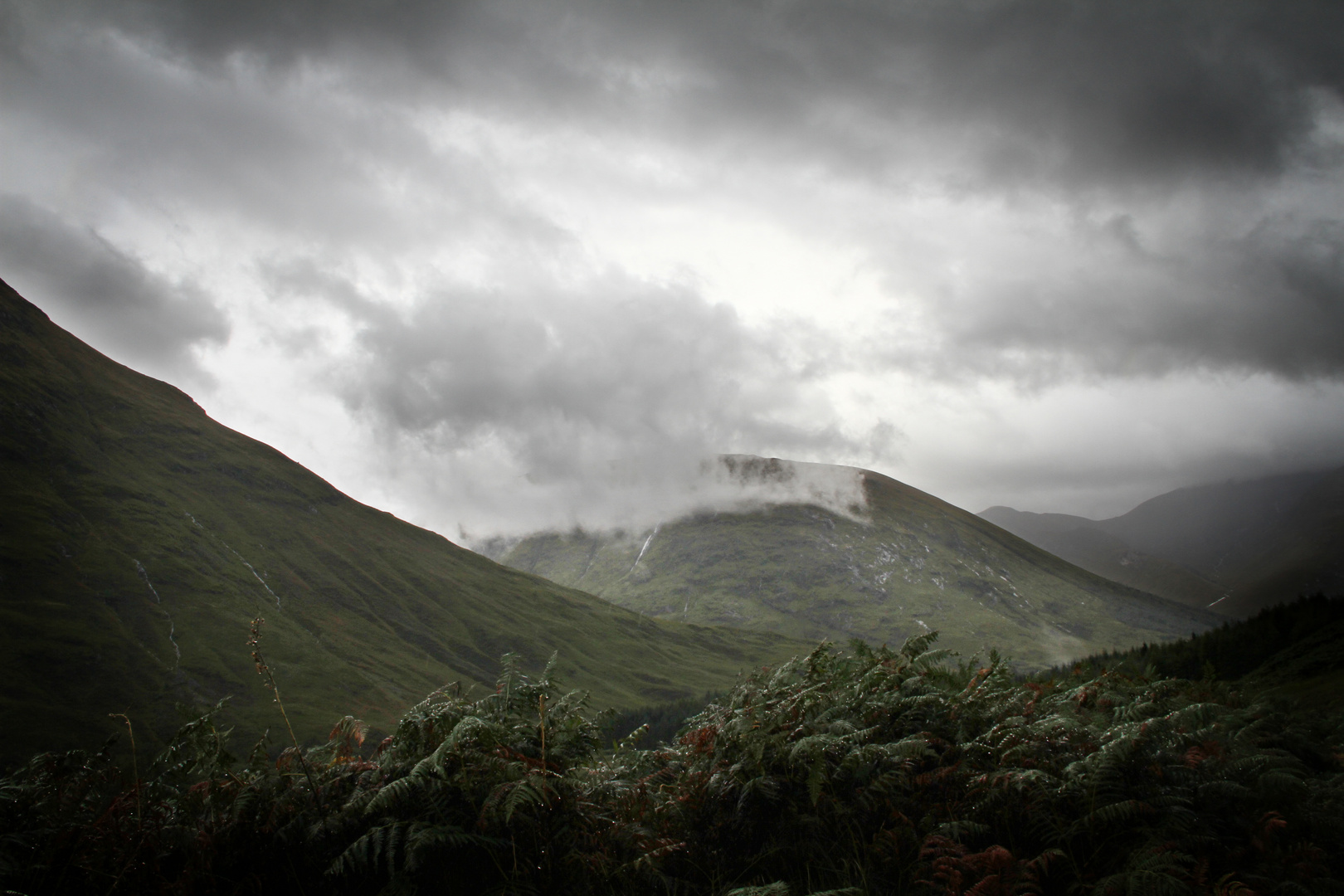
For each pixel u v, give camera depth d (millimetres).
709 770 6926
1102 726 7488
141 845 5457
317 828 5707
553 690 7121
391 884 5180
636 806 6508
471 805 5832
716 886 5996
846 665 8695
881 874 5879
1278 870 5207
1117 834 5734
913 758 6637
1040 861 5355
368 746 7105
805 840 6184
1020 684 8711
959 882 5238
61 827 5762
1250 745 6910
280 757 6461
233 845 5691
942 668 8695
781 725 6996
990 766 6582
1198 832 5629
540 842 5746
